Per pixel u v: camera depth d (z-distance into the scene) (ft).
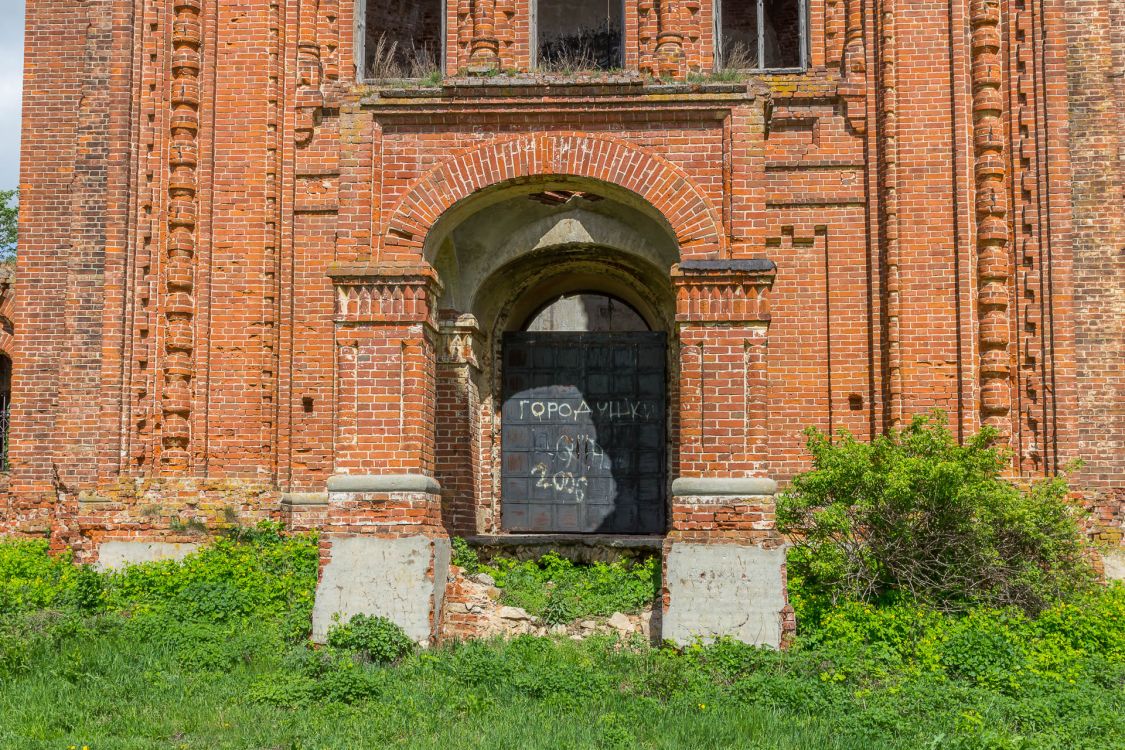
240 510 51.06
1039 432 48.26
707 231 41.98
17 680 36.29
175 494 50.67
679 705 34.14
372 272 42.04
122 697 35.35
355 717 33.60
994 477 44.62
